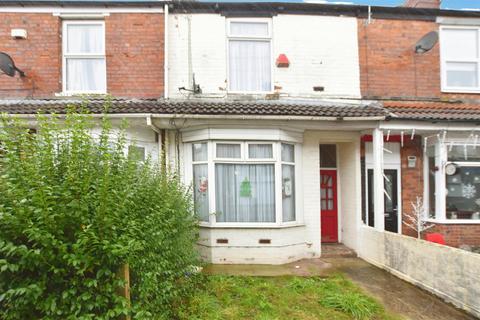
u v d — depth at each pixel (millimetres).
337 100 8195
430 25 8570
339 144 8391
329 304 4820
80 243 2906
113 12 7887
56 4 7688
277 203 7012
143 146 7047
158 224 3994
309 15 8305
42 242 2852
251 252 6906
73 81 7910
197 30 8086
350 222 7922
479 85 8648
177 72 8023
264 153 7102
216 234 6902
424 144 8047
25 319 3012
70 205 2908
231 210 7039
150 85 7875
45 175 2988
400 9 8391
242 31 8297
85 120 3572
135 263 3451
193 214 6172
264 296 5004
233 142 6988
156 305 3848
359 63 8344
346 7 8258
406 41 8492
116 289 3258
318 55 8273
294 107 6855
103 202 3037
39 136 3295
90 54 7875
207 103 7070
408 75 8453
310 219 7555
